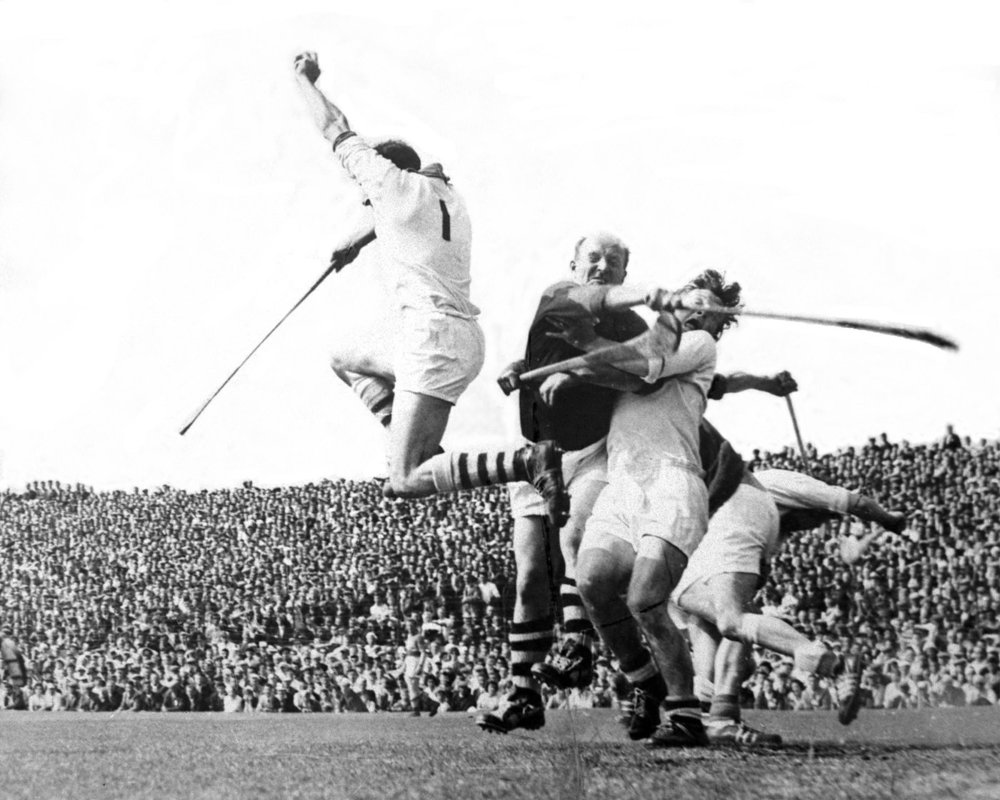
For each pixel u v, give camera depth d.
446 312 9.49
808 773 8.23
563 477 8.98
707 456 9.05
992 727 8.48
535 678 8.98
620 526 8.84
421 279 9.60
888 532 8.93
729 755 8.52
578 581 8.89
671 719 8.63
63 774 9.04
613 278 9.41
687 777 8.27
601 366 9.06
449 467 9.21
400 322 9.66
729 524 8.88
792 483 9.05
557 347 9.19
